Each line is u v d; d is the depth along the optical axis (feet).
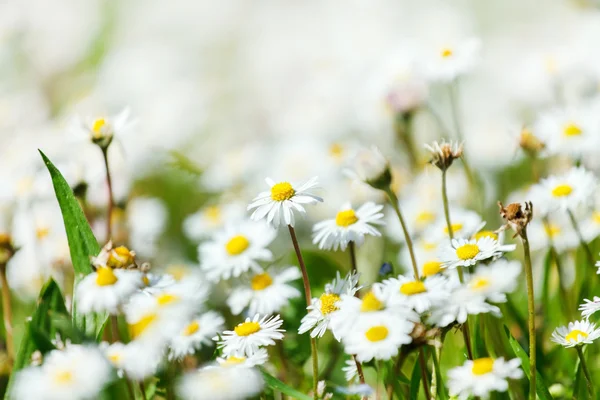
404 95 2.80
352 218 2.19
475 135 3.11
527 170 3.00
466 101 3.84
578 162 2.43
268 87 4.37
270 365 2.33
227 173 3.05
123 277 2.06
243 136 4.06
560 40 3.95
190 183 3.46
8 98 4.28
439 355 2.10
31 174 2.71
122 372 2.06
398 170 2.83
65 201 2.17
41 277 2.59
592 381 2.18
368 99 3.18
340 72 3.85
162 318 2.06
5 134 3.93
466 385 2.02
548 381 2.23
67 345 2.04
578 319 2.30
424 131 3.54
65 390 1.96
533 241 2.45
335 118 3.48
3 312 2.54
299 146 2.95
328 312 2.10
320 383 2.08
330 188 2.80
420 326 2.01
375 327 2.01
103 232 2.71
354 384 2.18
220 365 2.07
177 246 3.00
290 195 2.14
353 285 2.12
